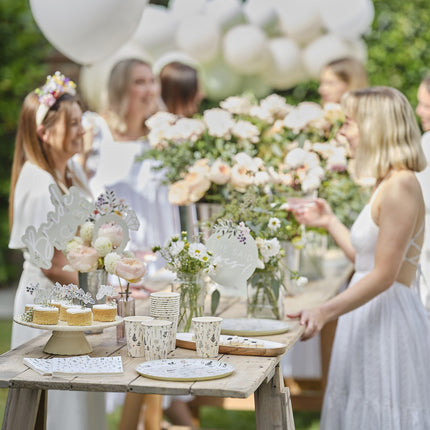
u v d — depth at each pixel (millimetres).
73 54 3951
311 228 3453
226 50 6375
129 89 4672
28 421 2109
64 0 3695
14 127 8562
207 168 3170
